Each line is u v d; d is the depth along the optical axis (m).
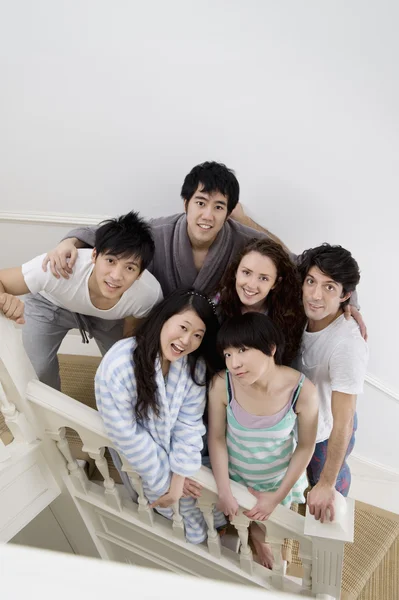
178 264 1.71
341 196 1.85
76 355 2.39
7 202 2.17
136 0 1.69
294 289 1.47
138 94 1.83
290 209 1.92
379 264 1.95
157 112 1.85
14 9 1.78
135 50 1.77
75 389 2.16
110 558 2.00
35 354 1.76
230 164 1.88
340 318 1.47
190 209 1.56
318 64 1.67
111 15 1.73
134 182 2.01
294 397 1.40
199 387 1.47
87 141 1.97
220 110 1.80
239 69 1.73
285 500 1.63
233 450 1.51
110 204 2.08
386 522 2.24
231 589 0.30
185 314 1.35
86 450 1.56
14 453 1.50
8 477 1.49
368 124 1.72
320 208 1.89
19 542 2.07
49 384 1.84
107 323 1.76
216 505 1.66
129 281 1.47
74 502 1.74
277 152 1.83
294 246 1.99
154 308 1.41
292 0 1.60
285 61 1.69
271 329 1.33
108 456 1.92
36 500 1.62
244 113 1.79
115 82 1.83
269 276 1.44
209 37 1.70
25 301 1.73
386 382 2.21
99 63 1.81
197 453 1.44
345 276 1.37
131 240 1.40
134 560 1.96
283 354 1.53
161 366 1.40
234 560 1.68
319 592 1.54
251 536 1.77
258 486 1.55
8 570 0.31
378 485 2.44
